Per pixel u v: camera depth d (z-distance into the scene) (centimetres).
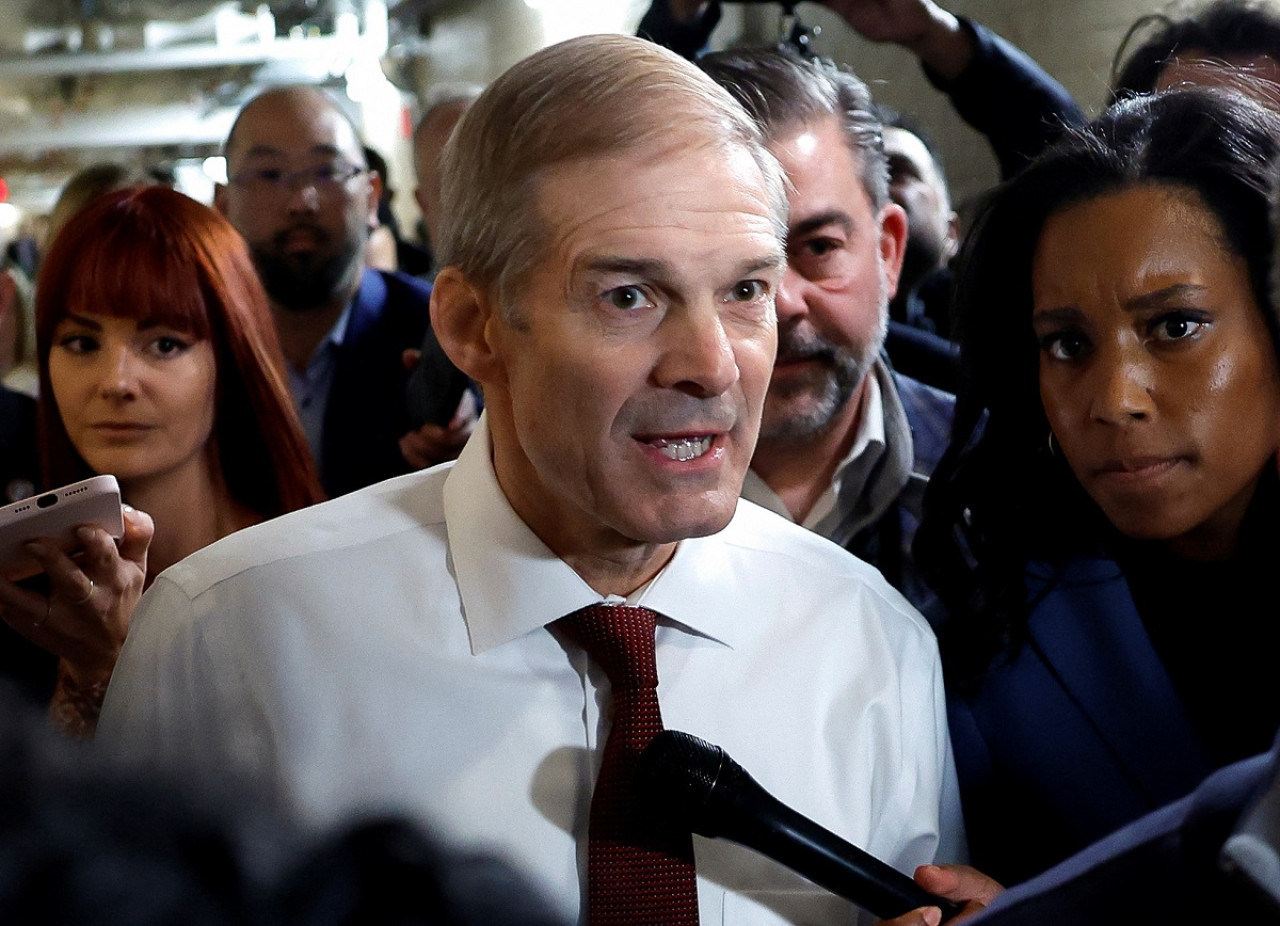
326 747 107
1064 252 116
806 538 125
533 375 98
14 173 991
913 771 119
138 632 114
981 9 425
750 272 96
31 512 137
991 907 69
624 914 98
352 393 247
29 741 28
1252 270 111
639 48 98
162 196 167
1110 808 124
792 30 205
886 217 176
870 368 167
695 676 112
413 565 113
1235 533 120
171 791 28
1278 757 55
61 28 791
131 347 162
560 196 95
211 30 808
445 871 31
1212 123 112
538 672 109
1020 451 132
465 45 794
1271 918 54
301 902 29
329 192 249
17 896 26
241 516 173
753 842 93
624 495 97
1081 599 129
